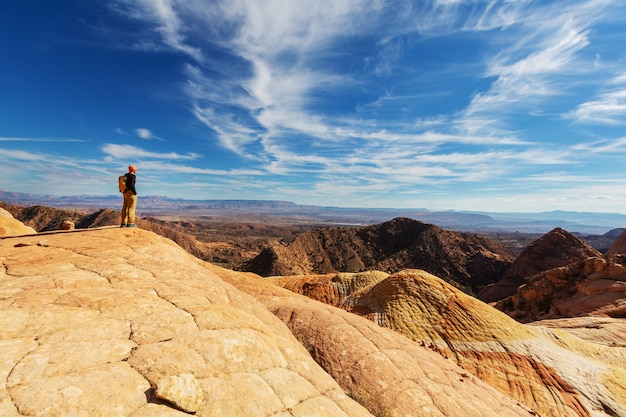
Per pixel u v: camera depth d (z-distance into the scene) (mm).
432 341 24656
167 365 5164
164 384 4531
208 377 5340
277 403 5672
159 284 8484
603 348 29297
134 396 4367
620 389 21844
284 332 10648
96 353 5016
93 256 9812
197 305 7688
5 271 8125
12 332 5094
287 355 7984
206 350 5953
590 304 46469
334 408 6574
